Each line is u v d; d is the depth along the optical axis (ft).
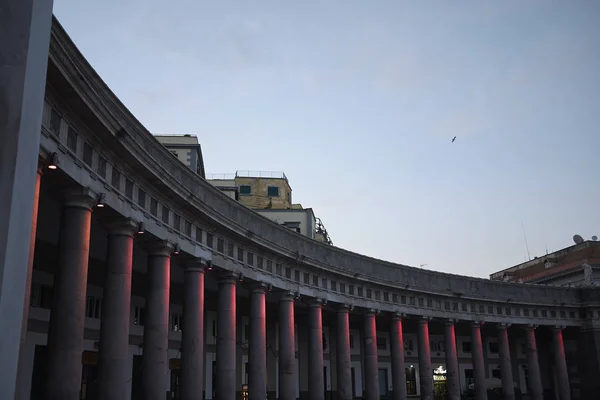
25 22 22.33
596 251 306.14
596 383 256.93
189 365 111.96
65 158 72.23
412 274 214.48
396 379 198.49
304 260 160.45
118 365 84.89
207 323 176.04
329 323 223.92
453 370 221.87
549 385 280.92
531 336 250.78
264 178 279.08
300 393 208.13
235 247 133.08
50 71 64.39
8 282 20.76
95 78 75.20
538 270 341.82
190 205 109.81
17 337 21.42
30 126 22.26
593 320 262.47
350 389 176.96
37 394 115.65
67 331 72.64
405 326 250.37
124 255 89.10
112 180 86.43
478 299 234.38
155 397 97.14
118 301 86.94
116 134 81.76
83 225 76.54
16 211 21.24
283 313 155.02
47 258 115.75
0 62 21.68
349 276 181.98
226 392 123.65
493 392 260.21
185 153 208.23
